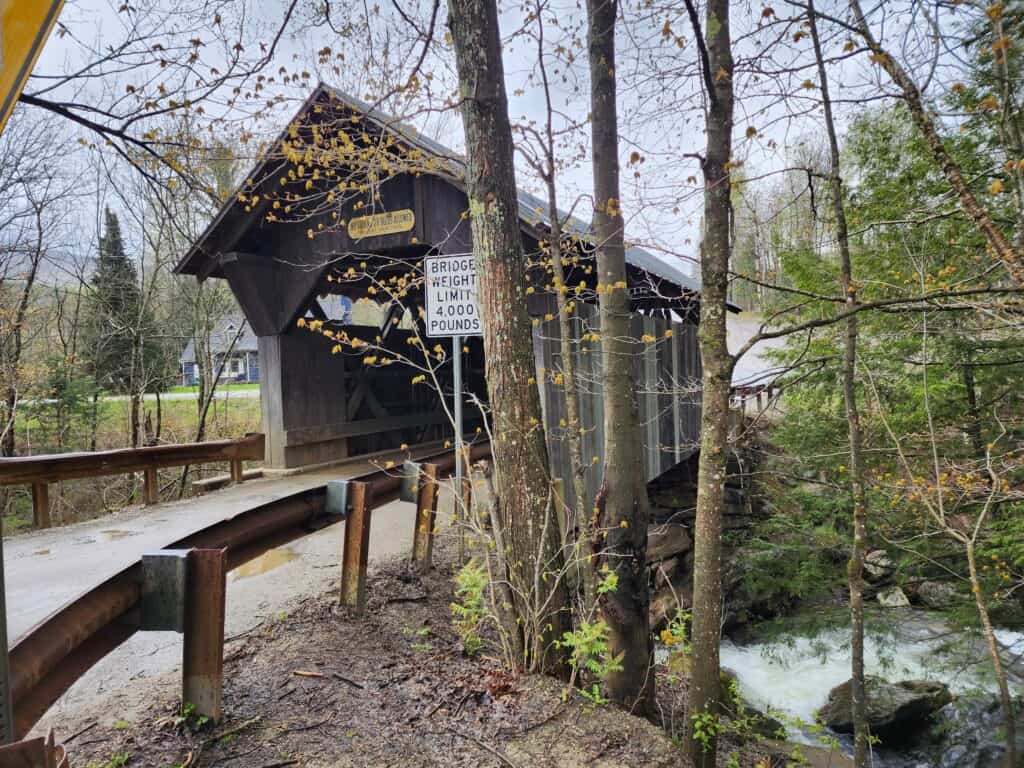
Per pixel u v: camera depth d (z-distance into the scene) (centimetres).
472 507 375
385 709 288
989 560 607
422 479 485
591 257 589
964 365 612
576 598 497
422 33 453
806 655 783
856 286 398
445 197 751
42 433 1520
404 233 780
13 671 175
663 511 1127
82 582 425
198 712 265
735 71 372
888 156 646
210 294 1445
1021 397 635
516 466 354
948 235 577
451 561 514
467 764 247
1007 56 368
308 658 335
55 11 120
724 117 341
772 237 659
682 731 484
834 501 759
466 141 370
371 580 461
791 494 871
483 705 296
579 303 670
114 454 669
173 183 466
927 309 375
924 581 710
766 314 665
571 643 312
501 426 359
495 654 366
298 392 934
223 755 246
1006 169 376
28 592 404
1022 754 554
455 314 429
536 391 366
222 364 1441
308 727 269
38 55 120
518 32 431
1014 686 636
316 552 539
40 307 1560
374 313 2302
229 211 811
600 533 481
